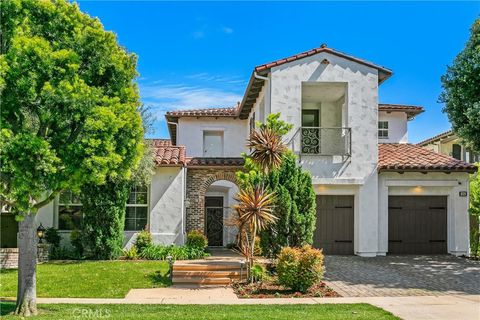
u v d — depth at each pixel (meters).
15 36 9.95
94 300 13.21
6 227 19.75
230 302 12.88
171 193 20.77
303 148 20.84
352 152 20.11
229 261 17.94
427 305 12.14
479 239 20.38
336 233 20.62
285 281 14.15
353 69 20.27
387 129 26.41
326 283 15.22
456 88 17.33
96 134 10.34
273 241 16.38
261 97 21.92
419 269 17.39
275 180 16.58
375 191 20.16
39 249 18.50
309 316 10.59
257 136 16.69
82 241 19.06
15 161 9.45
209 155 27.38
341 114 22.42
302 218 16.33
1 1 10.13
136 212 20.89
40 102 9.93
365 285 14.93
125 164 11.57
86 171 10.28
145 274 16.20
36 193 9.87
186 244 20.41
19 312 11.15
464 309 11.62
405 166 20.06
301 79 19.95
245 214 15.38
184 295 13.94
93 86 10.80
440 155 21.98
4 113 9.90
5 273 16.88
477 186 20.61
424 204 21.08
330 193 20.45
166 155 21.55
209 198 25.48
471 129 17.03
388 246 20.81
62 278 15.50
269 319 10.23
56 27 10.68
